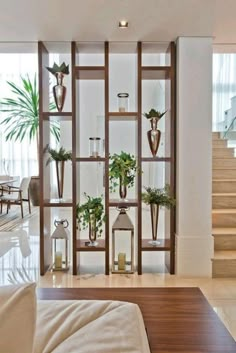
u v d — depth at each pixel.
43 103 3.85
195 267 3.77
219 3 2.91
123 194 3.90
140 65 3.79
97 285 3.45
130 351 1.04
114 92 6.59
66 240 3.92
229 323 2.62
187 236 3.77
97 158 3.80
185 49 3.70
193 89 3.73
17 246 4.90
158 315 1.46
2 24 3.30
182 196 3.78
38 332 1.16
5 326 0.92
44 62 3.91
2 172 10.10
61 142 6.55
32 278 3.65
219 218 4.38
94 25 3.34
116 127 6.73
